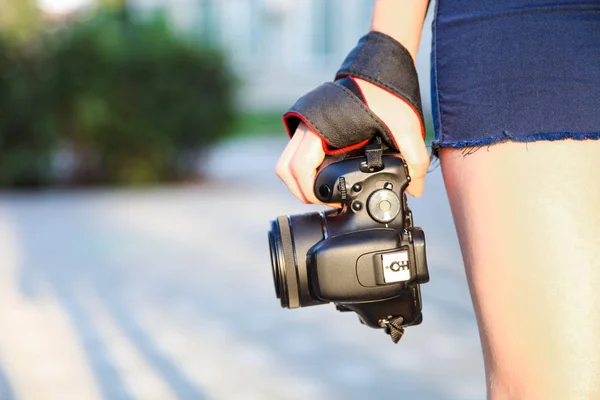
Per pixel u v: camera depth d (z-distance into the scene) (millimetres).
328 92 1361
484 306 1213
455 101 1261
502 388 1207
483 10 1259
